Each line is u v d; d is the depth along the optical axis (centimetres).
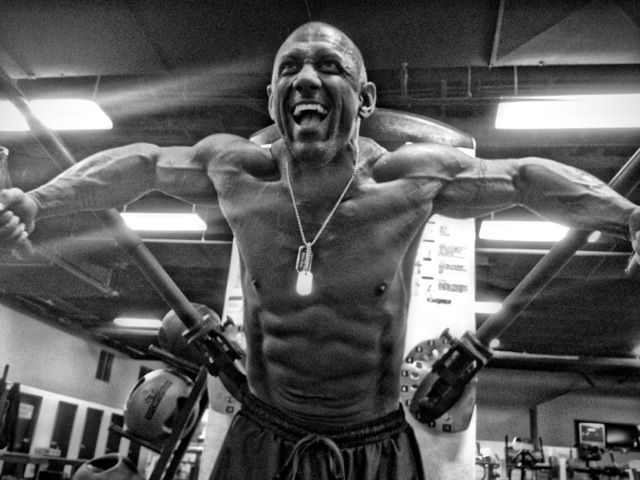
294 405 139
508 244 573
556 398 1333
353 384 135
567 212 130
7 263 643
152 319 918
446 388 187
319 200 131
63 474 870
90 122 382
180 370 257
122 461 259
